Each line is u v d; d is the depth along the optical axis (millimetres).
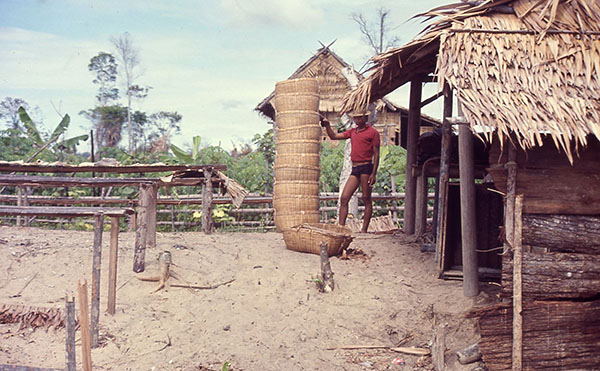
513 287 5195
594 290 5152
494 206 7566
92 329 5617
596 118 5184
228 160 17094
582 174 5184
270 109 24406
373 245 8883
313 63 24906
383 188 13742
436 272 7602
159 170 9219
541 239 5219
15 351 5387
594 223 5148
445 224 7398
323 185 14414
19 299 6234
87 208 5945
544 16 6289
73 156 15883
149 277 6887
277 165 8922
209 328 6148
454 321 6406
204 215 9375
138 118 42781
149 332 5953
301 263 7805
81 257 7465
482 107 5277
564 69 5719
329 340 6168
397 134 24781
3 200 10055
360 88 7852
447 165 7578
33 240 8102
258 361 5645
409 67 8430
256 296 6887
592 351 5191
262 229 11711
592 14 6219
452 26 6328
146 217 7125
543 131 4996
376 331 6379
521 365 5168
